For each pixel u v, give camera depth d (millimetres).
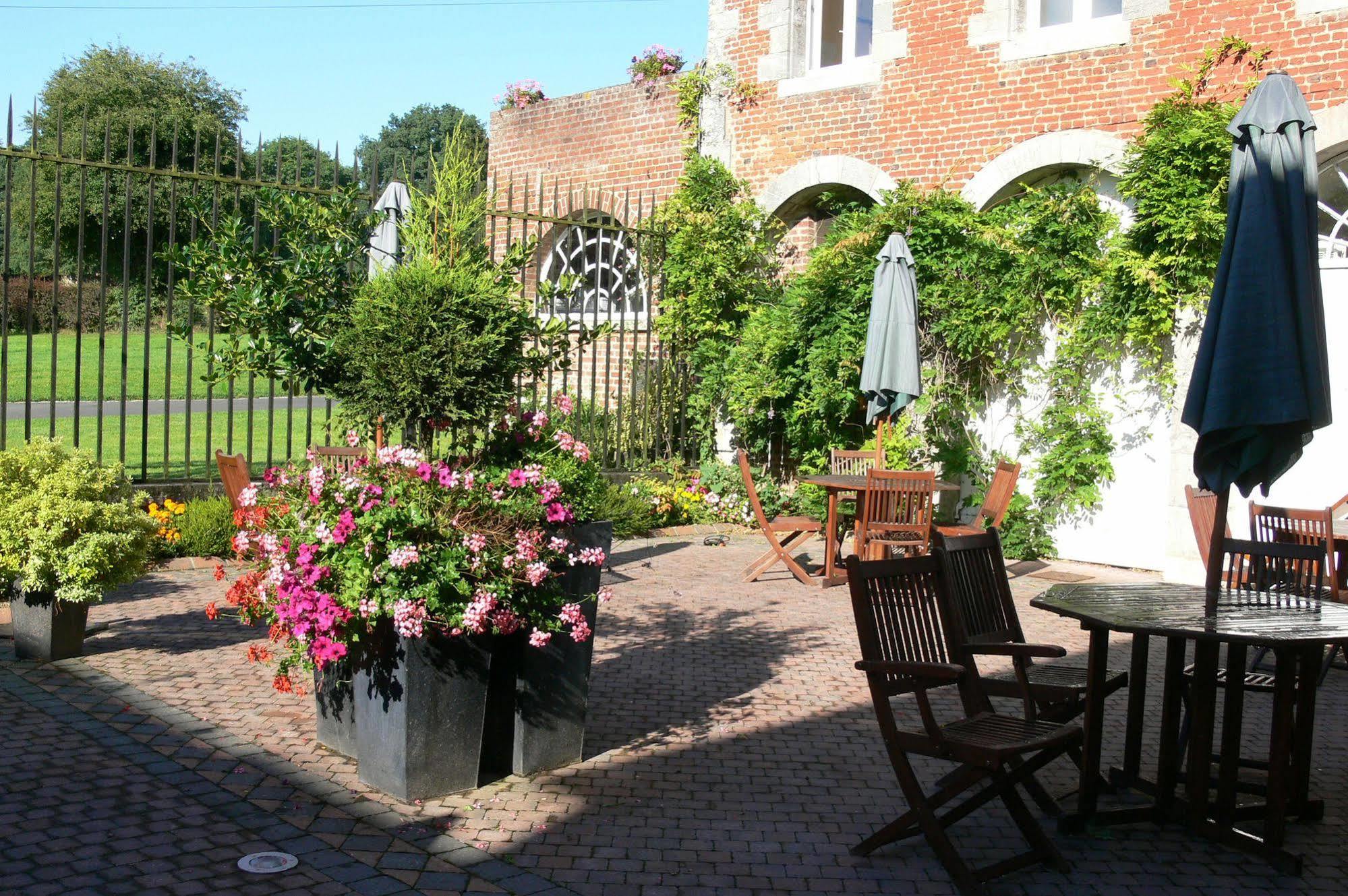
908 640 4301
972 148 10836
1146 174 9406
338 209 5707
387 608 4102
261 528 4598
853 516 10875
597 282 11719
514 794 4496
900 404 9562
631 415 12312
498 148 15836
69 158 8242
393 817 4180
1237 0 9211
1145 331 9656
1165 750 4430
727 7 12758
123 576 5988
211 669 5938
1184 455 9328
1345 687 6461
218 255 5504
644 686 6090
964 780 3926
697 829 4234
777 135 12359
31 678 5645
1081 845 4203
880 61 11453
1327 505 9125
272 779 4473
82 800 4141
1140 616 4230
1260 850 4098
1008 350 10789
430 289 4988
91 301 25406
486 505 4395
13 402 18188
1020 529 10484
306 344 5586
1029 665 5062
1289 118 4797
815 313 11594
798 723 5562
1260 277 4715
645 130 13883
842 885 3811
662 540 11141
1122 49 9852
